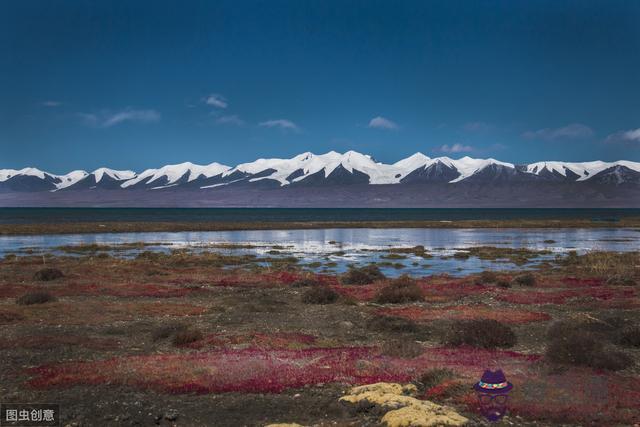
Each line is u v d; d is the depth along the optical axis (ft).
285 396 42.91
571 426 35.73
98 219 635.66
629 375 47.06
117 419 38.32
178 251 209.15
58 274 125.08
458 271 150.30
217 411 39.83
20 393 44.01
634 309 86.12
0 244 248.32
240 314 82.89
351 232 367.45
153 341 64.49
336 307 89.81
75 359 55.36
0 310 82.02
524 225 458.09
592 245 250.37
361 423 35.94
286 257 187.42
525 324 74.84
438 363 50.78
